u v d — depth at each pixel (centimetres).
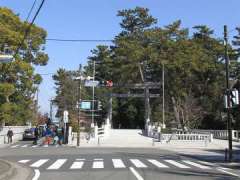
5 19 6619
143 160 2834
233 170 2284
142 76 8144
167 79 7912
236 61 8425
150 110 8819
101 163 2572
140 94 8250
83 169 2219
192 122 7531
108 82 8262
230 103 2897
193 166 2458
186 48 7981
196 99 7931
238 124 7056
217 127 8031
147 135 6962
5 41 6347
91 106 7506
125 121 10212
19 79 6650
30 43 6900
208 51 8406
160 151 3981
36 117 9725
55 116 10844
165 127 7444
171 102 8394
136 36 8819
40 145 5181
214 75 8231
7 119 6456
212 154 3622
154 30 8356
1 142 5972
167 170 2178
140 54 7956
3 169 2092
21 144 5466
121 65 8206
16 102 6825
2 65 6331
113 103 9825
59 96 10056
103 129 6612
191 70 7919
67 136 5400
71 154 3406
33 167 2355
